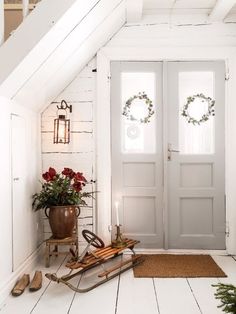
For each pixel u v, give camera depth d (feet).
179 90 12.67
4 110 8.75
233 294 4.81
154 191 12.73
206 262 11.43
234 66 12.38
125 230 12.76
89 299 8.58
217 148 12.60
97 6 8.51
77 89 12.59
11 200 9.22
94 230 12.60
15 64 7.88
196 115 12.67
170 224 12.72
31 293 8.95
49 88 11.06
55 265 11.29
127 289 9.21
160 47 12.44
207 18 12.42
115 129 12.70
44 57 8.67
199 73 12.64
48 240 10.93
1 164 8.52
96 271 10.68
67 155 12.60
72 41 9.24
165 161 12.66
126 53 12.48
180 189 12.69
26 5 8.28
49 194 10.98
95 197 12.58
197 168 12.69
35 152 11.78
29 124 11.09
